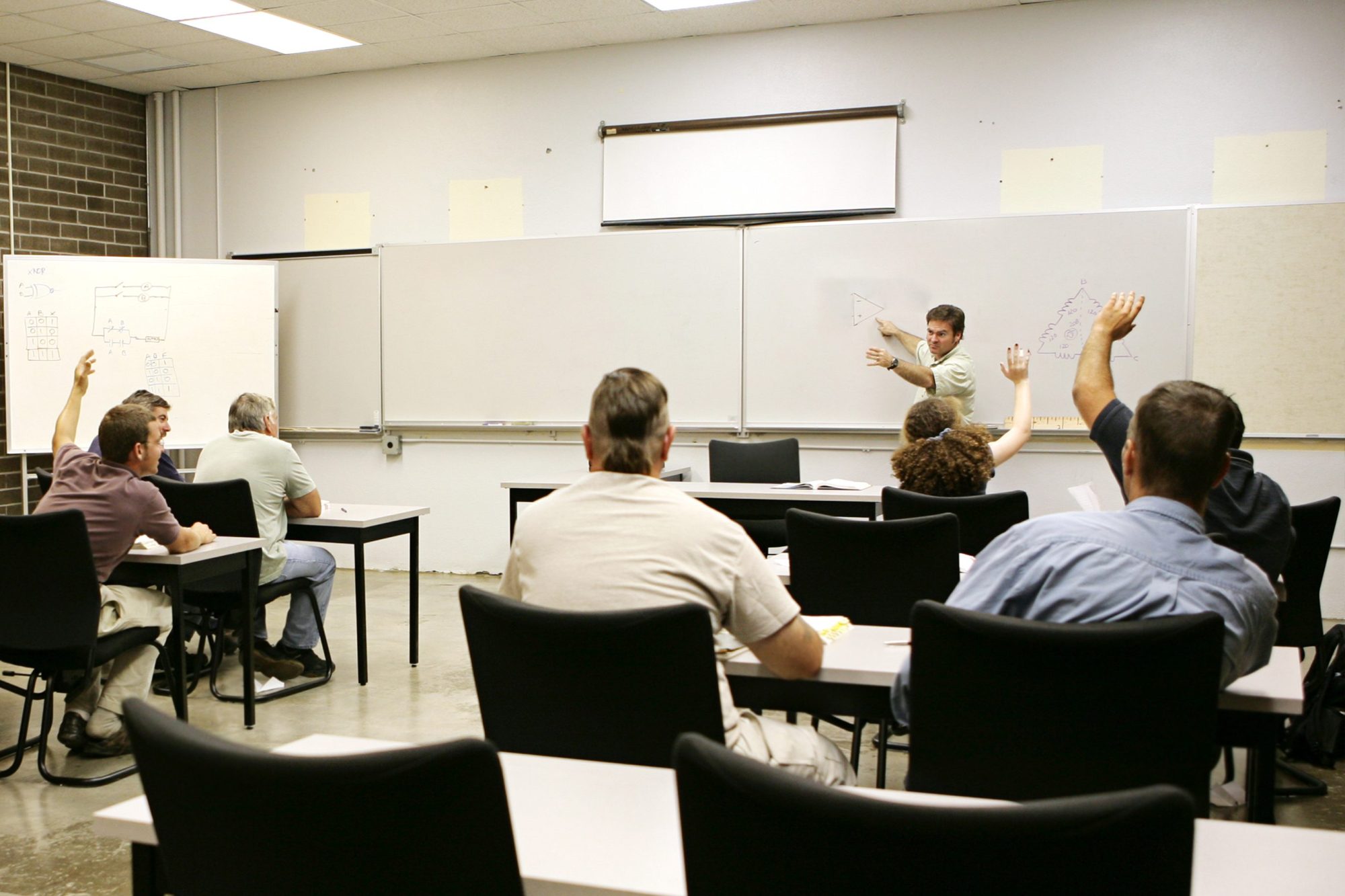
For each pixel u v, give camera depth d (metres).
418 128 6.32
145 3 5.18
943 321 4.98
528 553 1.69
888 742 3.27
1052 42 5.18
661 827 1.06
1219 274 4.94
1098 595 1.41
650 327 5.79
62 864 2.47
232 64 6.21
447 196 6.28
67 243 6.38
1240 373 4.94
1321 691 3.04
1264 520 2.16
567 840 1.03
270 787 0.87
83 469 3.02
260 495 3.72
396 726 3.46
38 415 5.70
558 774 1.21
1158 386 1.49
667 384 5.77
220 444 3.79
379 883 0.89
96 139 6.55
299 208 6.60
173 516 3.07
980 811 0.70
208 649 4.42
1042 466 5.23
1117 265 5.07
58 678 2.97
